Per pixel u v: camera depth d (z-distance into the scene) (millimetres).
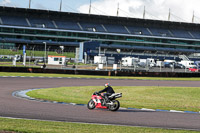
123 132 8242
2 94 17891
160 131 8656
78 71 41281
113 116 11469
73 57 81125
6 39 88438
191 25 115250
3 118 9484
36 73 39219
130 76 43000
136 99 18484
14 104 13398
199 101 18312
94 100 13266
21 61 66062
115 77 40031
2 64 50625
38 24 95625
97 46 77562
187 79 41688
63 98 17016
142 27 110750
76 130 8148
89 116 11133
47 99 16219
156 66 74062
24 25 92812
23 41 89875
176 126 9906
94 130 8297
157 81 36219
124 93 21203
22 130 7715
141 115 12109
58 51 83250
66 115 11039
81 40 97188
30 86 24703
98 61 69750
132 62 67875
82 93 20781
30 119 9648
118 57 85688
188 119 11562
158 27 113062
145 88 24453
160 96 20109
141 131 8516
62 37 94625
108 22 108688
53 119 10031
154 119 11180
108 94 13297
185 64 74188
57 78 34344
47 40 93875
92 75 41500
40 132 7621
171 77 44750
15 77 32625
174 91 22859
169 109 14688
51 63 63094
